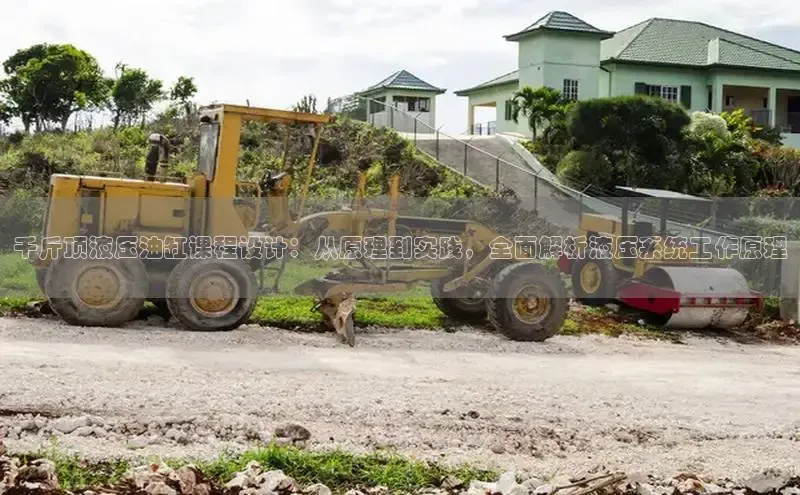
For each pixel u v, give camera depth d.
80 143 26.81
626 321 16.77
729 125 32.62
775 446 9.48
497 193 24.66
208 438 8.36
